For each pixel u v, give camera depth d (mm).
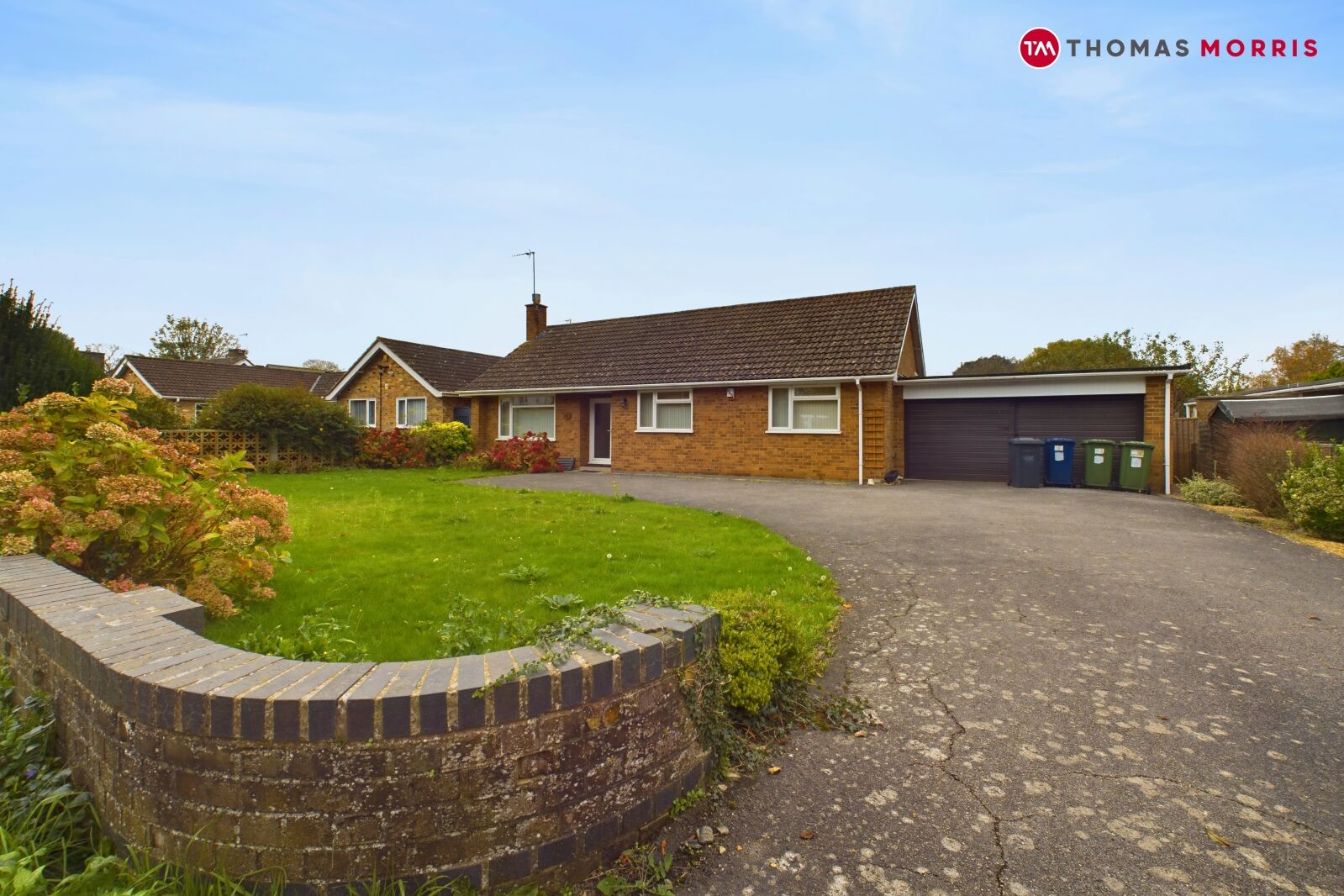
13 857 2258
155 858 2354
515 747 2400
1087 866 2604
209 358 63781
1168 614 5656
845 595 6293
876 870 2598
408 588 6027
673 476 18891
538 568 6668
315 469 21047
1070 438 15891
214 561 5277
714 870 2613
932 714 3900
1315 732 3643
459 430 23234
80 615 3104
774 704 3857
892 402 17344
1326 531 8828
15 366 15883
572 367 22359
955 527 9719
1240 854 2660
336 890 2234
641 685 2758
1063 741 3574
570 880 2523
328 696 2227
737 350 19625
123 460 5152
